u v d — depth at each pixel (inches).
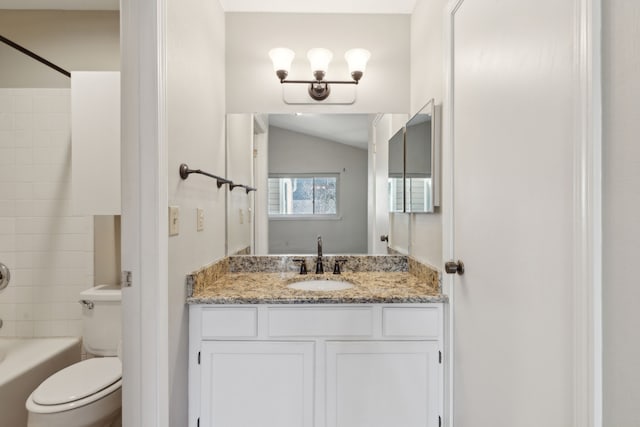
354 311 57.6
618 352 24.5
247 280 70.8
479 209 47.1
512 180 39.0
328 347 57.5
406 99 81.4
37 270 81.5
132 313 44.6
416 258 74.0
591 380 26.4
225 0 74.9
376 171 81.2
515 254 38.5
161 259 45.0
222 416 56.8
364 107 81.3
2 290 81.2
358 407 57.7
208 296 56.5
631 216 23.4
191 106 56.7
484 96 45.7
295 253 81.3
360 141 81.3
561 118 30.6
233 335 56.6
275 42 80.4
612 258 25.0
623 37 24.0
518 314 37.9
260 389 57.1
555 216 31.5
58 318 81.7
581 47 27.2
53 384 57.6
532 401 35.4
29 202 81.0
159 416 45.0
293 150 81.2
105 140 68.2
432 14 65.2
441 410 58.2
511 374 39.4
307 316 57.2
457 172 54.3
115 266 81.5
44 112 80.8
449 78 56.3
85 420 54.1
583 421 27.3
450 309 56.3
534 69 34.7
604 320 25.7
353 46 81.0
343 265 80.3
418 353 58.1
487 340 45.0
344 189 81.5
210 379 56.6
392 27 81.0
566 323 30.0
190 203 56.5
